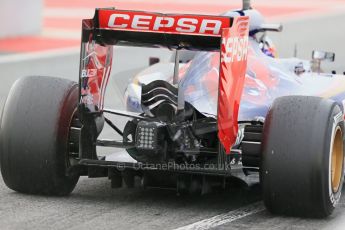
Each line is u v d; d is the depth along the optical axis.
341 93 27.03
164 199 24.48
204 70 24.38
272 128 21.86
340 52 65.38
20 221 21.55
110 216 22.28
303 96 22.36
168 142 22.64
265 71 25.30
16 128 23.27
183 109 22.94
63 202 23.64
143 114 23.78
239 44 22.08
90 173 23.81
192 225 21.56
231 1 100.19
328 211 22.30
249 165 23.11
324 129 21.59
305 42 71.12
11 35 69.12
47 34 71.94
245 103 23.98
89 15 84.62
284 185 21.73
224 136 21.73
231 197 24.98
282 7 97.44
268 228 21.42
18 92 23.69
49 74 52.56
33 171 23.38
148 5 93.25
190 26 22.25
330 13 92.88
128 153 23.98
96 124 23.59
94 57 23.19
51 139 23.12
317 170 21.44
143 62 58.50
